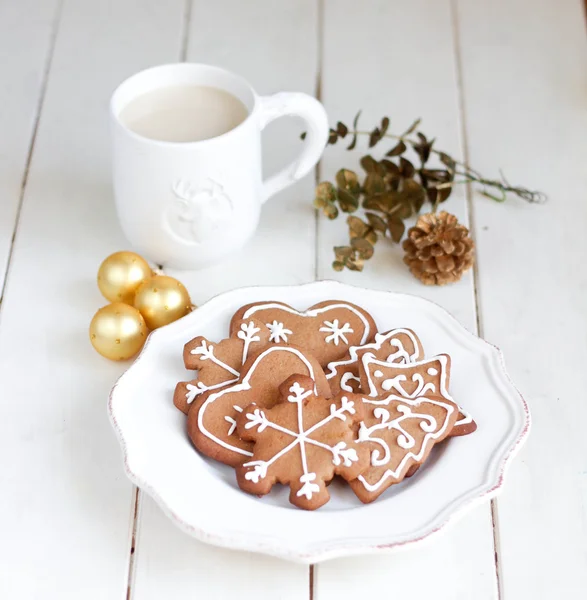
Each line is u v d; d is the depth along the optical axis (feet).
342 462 1.96
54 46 2.99
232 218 2.35
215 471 2.01
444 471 1.99
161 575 1.99
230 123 2.34
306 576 1.99
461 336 2.21
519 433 2.04
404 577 1.99
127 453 1.98
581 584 1.99
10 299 2.40
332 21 3.11
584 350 2.34
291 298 2.29
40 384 2.25
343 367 2.15
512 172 2.71
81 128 2.78
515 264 2.51
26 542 2.02
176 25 3.08
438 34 3.08
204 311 2.24
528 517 2.07
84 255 2.50
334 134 2.60
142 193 2.28
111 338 2.22
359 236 2.51
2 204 2.59
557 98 2.90
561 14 3.14
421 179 2.64
